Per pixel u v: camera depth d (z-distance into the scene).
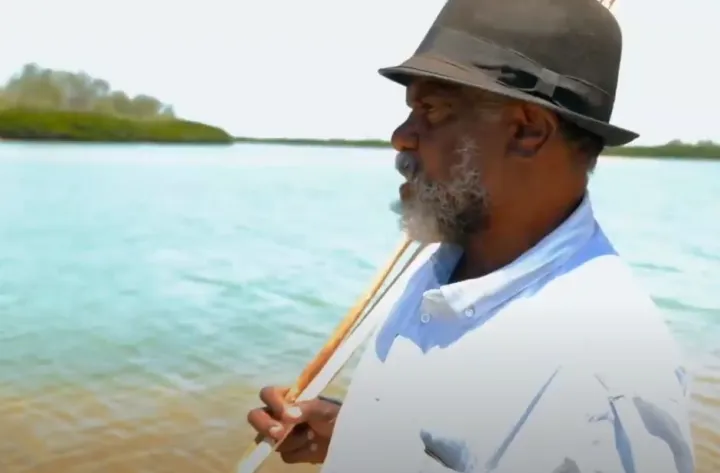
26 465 5.07
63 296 7.66
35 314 7.26
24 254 8.60
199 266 8.38
